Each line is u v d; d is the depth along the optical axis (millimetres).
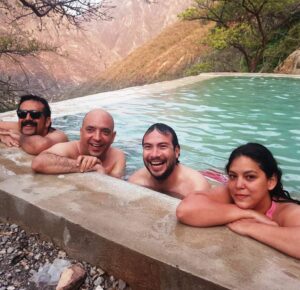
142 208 943
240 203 863
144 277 770
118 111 2908
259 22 6750
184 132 2357
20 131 1557
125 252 787
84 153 1457
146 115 2795
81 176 1167
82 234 864
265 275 680
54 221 922
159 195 1019
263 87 3963
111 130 1458
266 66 6750
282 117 2703
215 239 792
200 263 717
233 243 776
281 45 6699
